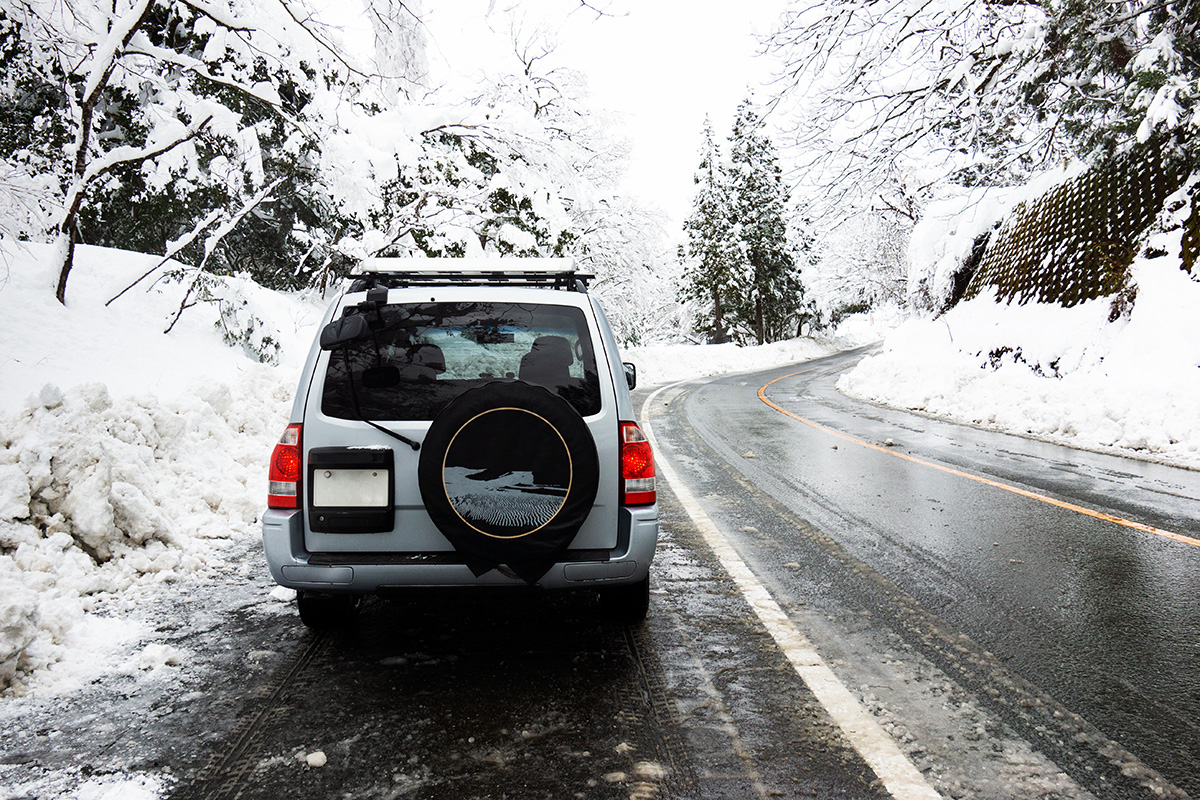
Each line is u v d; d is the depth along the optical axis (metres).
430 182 13.69
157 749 2.61
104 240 12.59
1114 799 2.31
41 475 4.27
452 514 2.93
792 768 2.48
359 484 3.14
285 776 2.44
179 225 12.37
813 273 58.88
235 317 10.07
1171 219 13.36
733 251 50.16
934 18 10.65
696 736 2.70
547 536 2.97
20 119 9.87
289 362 10.84
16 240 8.90
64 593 3.95
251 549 5.12
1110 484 7.63
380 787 2.38
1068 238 16.27
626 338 28.45
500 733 2.72
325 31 9.09
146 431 5.51
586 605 4.14
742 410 16.17
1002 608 4.07
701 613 3.99
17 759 2.54
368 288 3.69
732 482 7.80
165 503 5.18
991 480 7.87
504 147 13.74
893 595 4.28
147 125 11.21
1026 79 10.38
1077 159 12.44
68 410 4.62
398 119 12.67
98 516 4.35
